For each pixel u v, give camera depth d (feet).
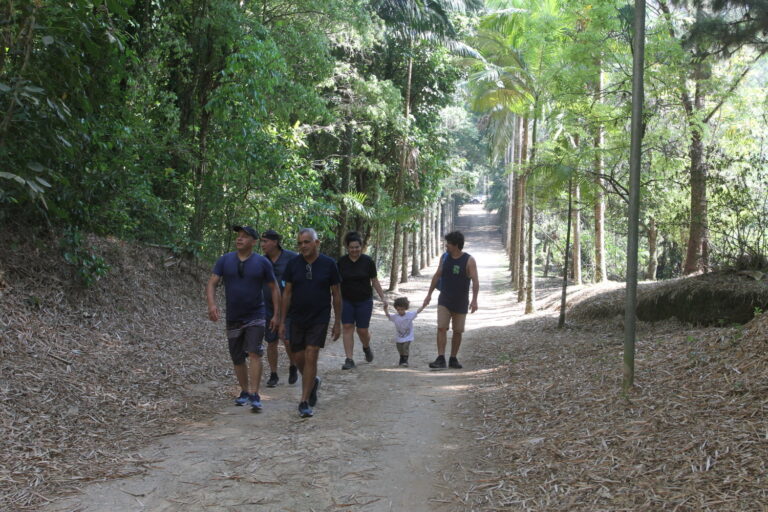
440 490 12.35
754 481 10.16
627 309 16.28
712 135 40.04
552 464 12.91
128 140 30.04
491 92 60.29
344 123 60.13
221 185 38.47
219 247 41.83
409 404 19.20
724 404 13.34
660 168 34.09
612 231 81.46
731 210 29.89
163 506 11.46
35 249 24.16
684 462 11.45
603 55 30.73
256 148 37.29
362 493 12.20
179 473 13.05
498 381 21.88
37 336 19.79
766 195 28.55
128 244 32.99
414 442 15.37
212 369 22.80
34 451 13.30
